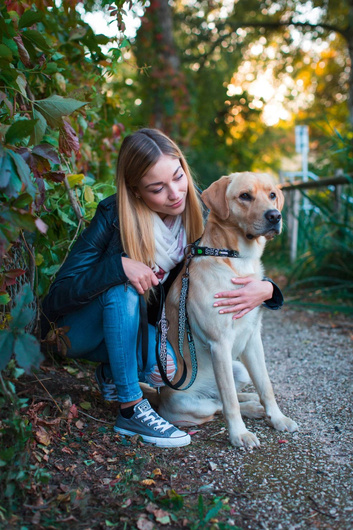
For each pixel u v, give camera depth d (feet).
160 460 6.30
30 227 4.84
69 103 6.05
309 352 10.91
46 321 7.18
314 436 6.96
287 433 7.08
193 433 7.20
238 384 7.84
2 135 5.43
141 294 6.65
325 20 38.73
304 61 43.01
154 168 6.48
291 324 13.30
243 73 44.21
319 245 16.90
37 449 6.09
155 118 30.04
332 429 7.15
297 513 5.22
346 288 15.11
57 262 8.36
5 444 5.43
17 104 6.95
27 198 5.03
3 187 4.92
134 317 6.68
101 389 7.73
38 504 5.17
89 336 7.10
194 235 7.44
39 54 7.80
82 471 5.88
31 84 8.16
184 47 38.96
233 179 7.29
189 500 5.44
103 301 6.69
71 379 8.33
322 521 5.08
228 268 7.04
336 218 15.66
